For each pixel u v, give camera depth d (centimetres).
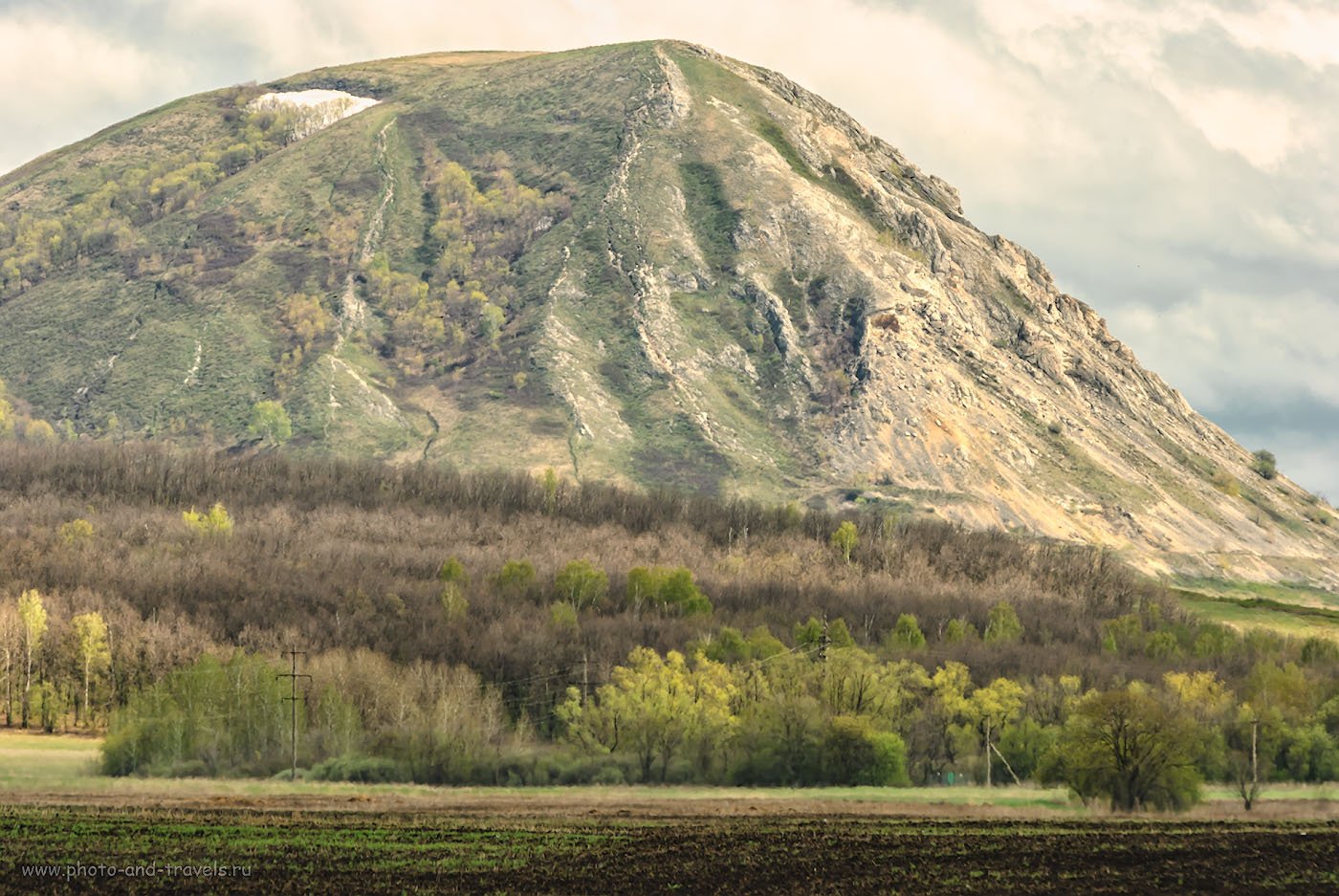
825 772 14075
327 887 8612
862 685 15675
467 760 13675
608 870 9300
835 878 9269
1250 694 17538
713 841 10394
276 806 11500
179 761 13750
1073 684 16800
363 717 15338
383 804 11819
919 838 10744
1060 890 9094
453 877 8975
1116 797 12544
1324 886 9381
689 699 14438
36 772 13212
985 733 15562
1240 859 10169
